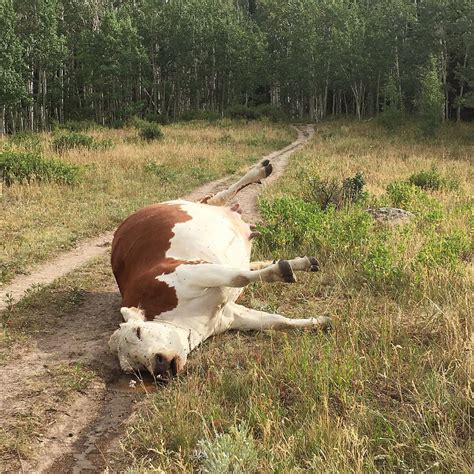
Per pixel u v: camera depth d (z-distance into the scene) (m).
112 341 4.80
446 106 47.72
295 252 8.16
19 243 9.09
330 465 3.38
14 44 42.03
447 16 45.50
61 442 4.01
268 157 25.06
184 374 4.79
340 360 4.62
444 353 4.77
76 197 13.09
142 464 3.55
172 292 4.89
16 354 5.27
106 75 49.34
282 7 62.03
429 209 11.05
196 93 58.84
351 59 51.44
